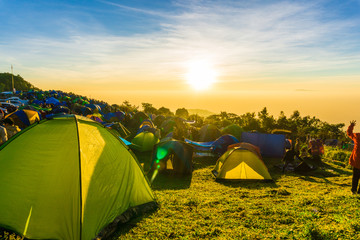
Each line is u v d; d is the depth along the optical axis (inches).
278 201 308.3
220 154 699.4
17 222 198.4
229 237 204.2
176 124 1166.3
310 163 549.3
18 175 211.3
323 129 1812.3
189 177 487.8
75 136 224.4
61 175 209.8
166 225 228.1
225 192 363.9
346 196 308.5
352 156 325.7
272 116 1438.2
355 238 189.0
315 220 236.7
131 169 270.5
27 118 821.2
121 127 999.0
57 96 2517.2
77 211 199.6
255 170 451.2
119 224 225.9
